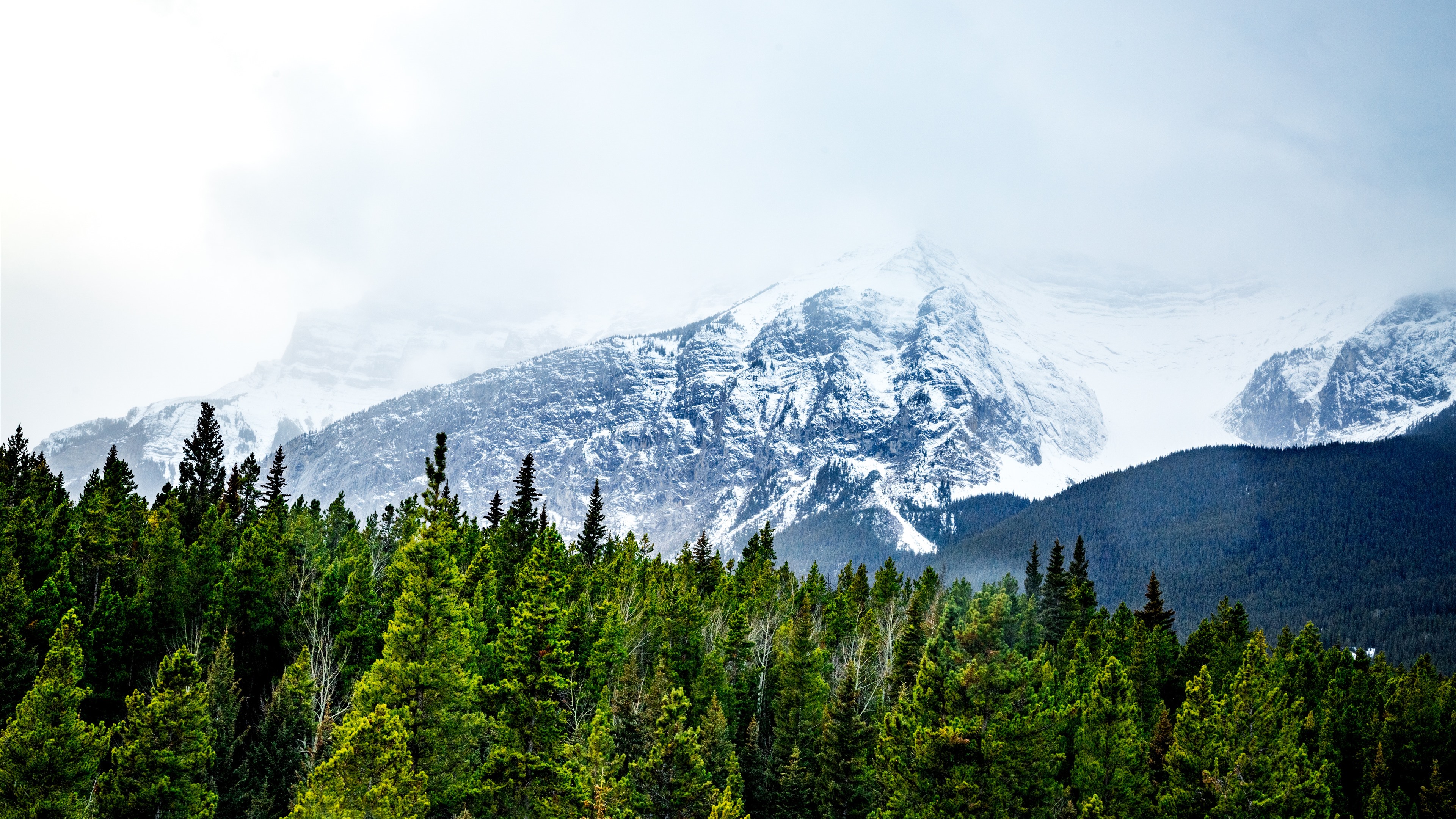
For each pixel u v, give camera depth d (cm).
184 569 7975
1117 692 6375
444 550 5744
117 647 7081
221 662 6594
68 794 4878
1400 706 7044
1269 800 5288
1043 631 10094
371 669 5788
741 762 7344
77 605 7281
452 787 5384
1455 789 6500
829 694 8356
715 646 8525
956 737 5284
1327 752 6744
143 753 5188
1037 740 5409
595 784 5528
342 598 8200
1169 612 10144
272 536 8881
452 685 5491
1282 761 5394
